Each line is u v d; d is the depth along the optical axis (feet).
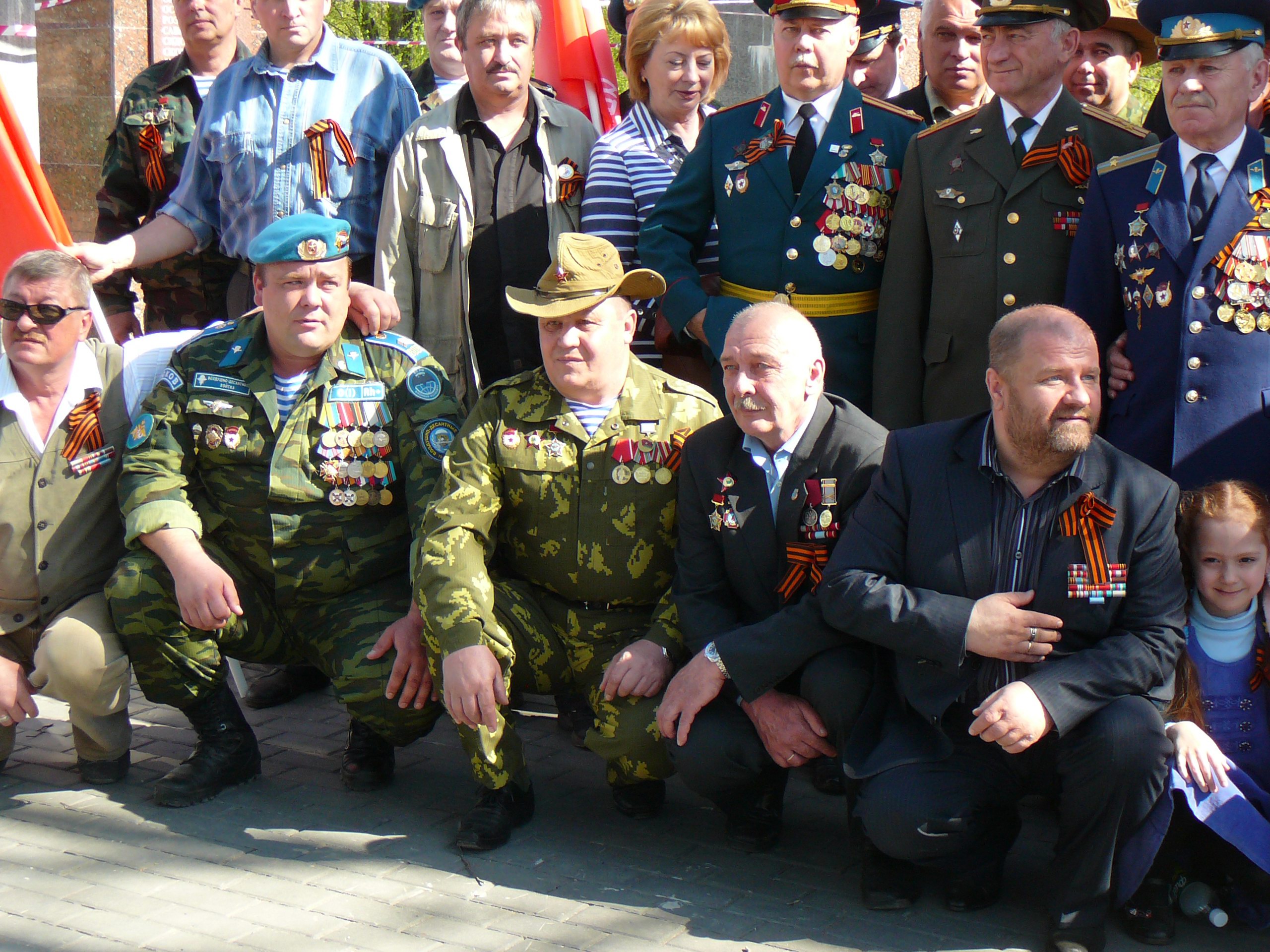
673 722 11.58
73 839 11.92
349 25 37.19
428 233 15.46
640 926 10.41
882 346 13.91
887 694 11.19
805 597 11.33
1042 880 11.32
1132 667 10.11
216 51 18.44
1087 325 11.98
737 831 11.89
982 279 13.19
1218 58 11.59
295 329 12.77
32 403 13.35
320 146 16.02
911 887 10.85
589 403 12.49
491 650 11.66
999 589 10.53
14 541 13.26
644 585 12.62
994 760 10.73
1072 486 10.39
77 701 12.63
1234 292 11.73
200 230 16.97
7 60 23.71
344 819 12.38
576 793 13.07
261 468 13.10
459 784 13.26
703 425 12.49
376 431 13.17
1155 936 10.23
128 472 13.08
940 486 10.75
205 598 12.34
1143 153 12.42
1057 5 12.86
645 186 15.43
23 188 15.46
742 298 14.38
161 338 14.12
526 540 12.67
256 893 10.92
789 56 14.11
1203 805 10.19
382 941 10.16
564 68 18.85
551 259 15.75
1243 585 10.61
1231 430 11.69
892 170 14.25
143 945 10.09
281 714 15.21
